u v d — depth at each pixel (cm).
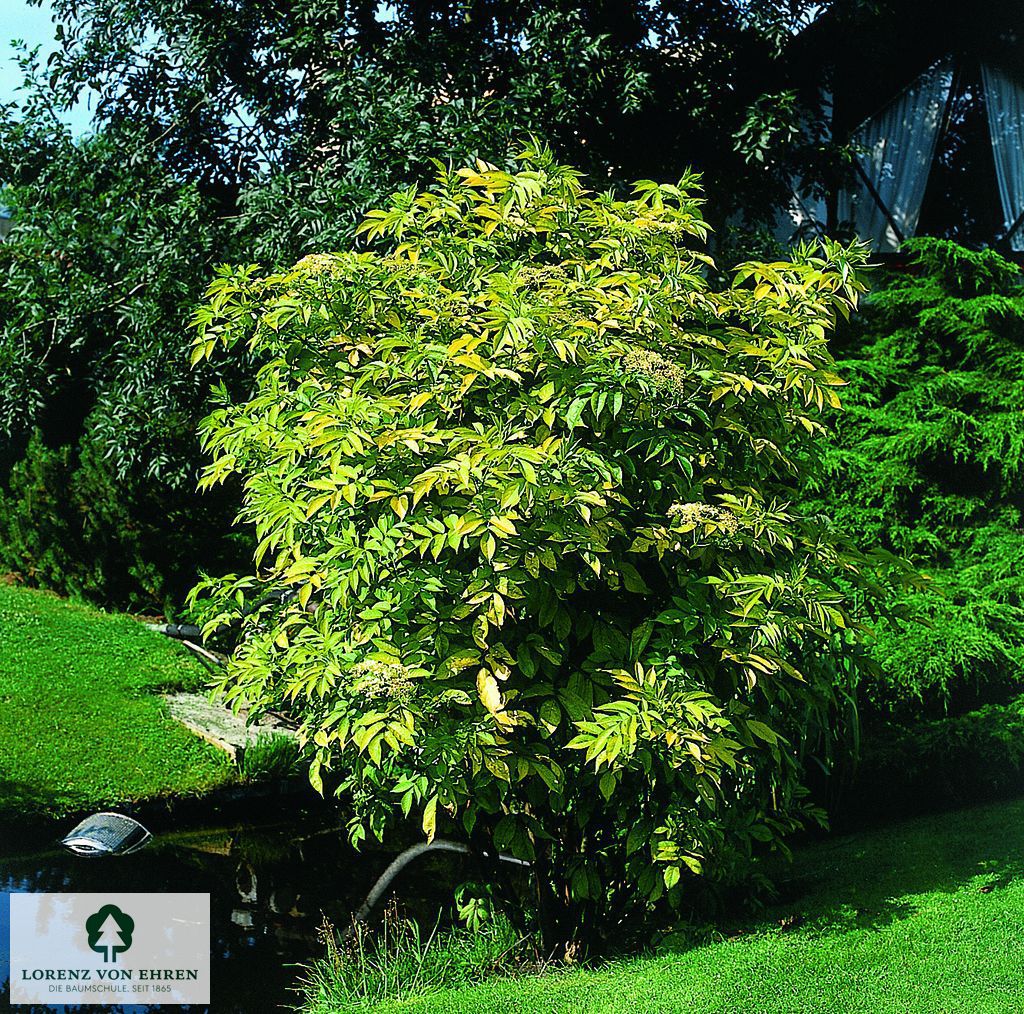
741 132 899
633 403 385
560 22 877
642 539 385
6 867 573
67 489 1106
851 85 1147
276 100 917
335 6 855
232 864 600
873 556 452
